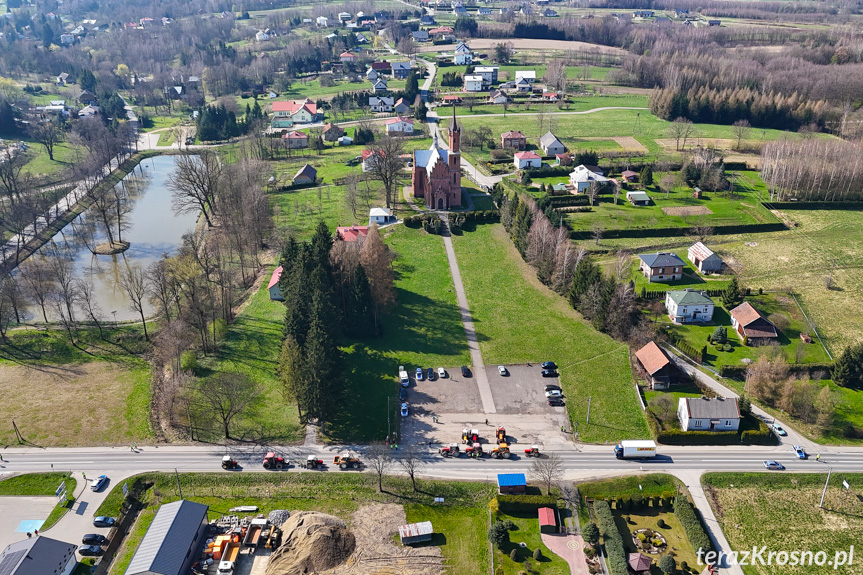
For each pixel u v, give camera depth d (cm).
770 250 19962
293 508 11512
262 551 10675
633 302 16638
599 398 14262
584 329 16600
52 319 17688
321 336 13238
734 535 11069
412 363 15450
